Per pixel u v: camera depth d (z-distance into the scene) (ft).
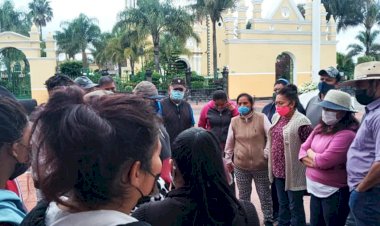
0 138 3.73
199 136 6.38
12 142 3.78
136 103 3.40
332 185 11.73
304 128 13.75
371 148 9.84
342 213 11.88
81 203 3.19
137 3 91.76
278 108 14.10
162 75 94.94
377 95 10.14
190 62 122.21
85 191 3.12
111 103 3.32
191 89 91.81
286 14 100.32
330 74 15.61
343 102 11.57
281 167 14.37
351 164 10.28
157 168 3.54
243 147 15.72
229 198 6.28
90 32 150.51
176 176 6.56
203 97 91.40
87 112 3.12
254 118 15.72
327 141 11.78
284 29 99.50
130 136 3.19
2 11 129.18
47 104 3.36
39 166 3.17
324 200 11.92
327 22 106.42
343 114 11.80
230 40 95.61
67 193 3.16
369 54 139.13
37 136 3.20
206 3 90.68
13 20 132.26
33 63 77.71
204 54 124.36
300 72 100.89
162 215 6.18
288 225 14.70
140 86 15.43
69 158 3.03
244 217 6.40
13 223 3.60
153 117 3.44
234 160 16.06
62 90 3.65
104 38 151.23
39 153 3.17
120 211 3.32
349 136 11.50
